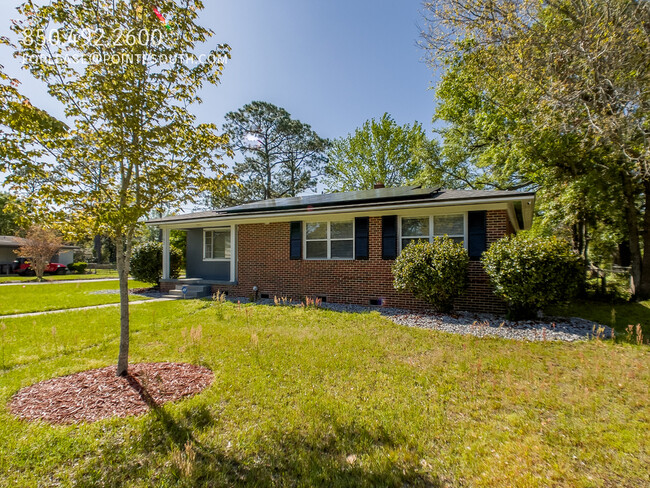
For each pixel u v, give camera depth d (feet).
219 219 36.52
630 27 26.58
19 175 10.19
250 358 15.25
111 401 10.78
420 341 18.15
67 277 76.84
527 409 10.48
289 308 28.55
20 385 12.07
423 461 7.98
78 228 12.41
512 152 43.09
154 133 12.01
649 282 35.04
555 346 17.26
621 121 26.27
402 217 29.73
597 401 10.93
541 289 21.27
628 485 7.09
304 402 10.92
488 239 26.12
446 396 11.41
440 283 23.95
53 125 10.36
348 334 19.70
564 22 30.60
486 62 32.73
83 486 7.06
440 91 54.65
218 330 20.67
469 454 8.18
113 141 11.51
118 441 8.65
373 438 8.89
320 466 7.75
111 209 11.32
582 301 34.71
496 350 16.56
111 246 145.48
